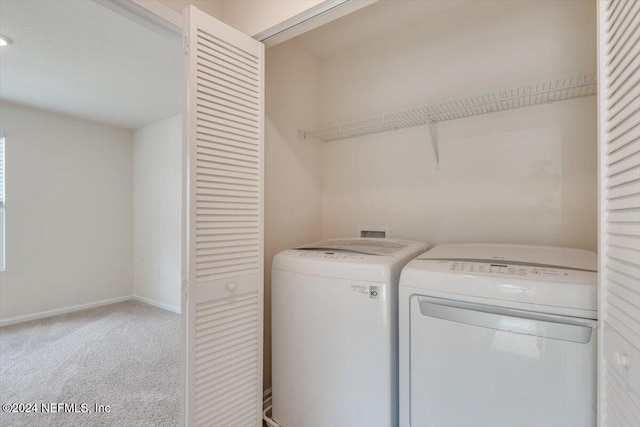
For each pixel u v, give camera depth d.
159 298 3.92
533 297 0.89
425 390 1.06
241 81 1.31
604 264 0.73
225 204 1.25
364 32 1.90
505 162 1.57
